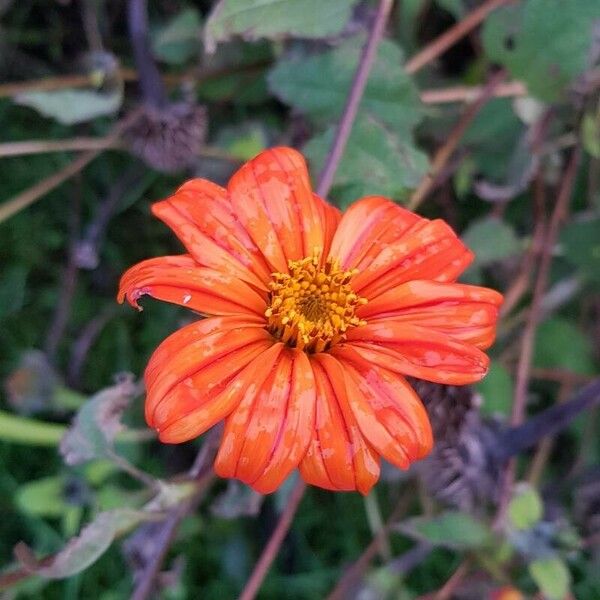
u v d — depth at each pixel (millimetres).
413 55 191
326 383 104
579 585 183
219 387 100
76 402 172
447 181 196
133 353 190
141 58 156
